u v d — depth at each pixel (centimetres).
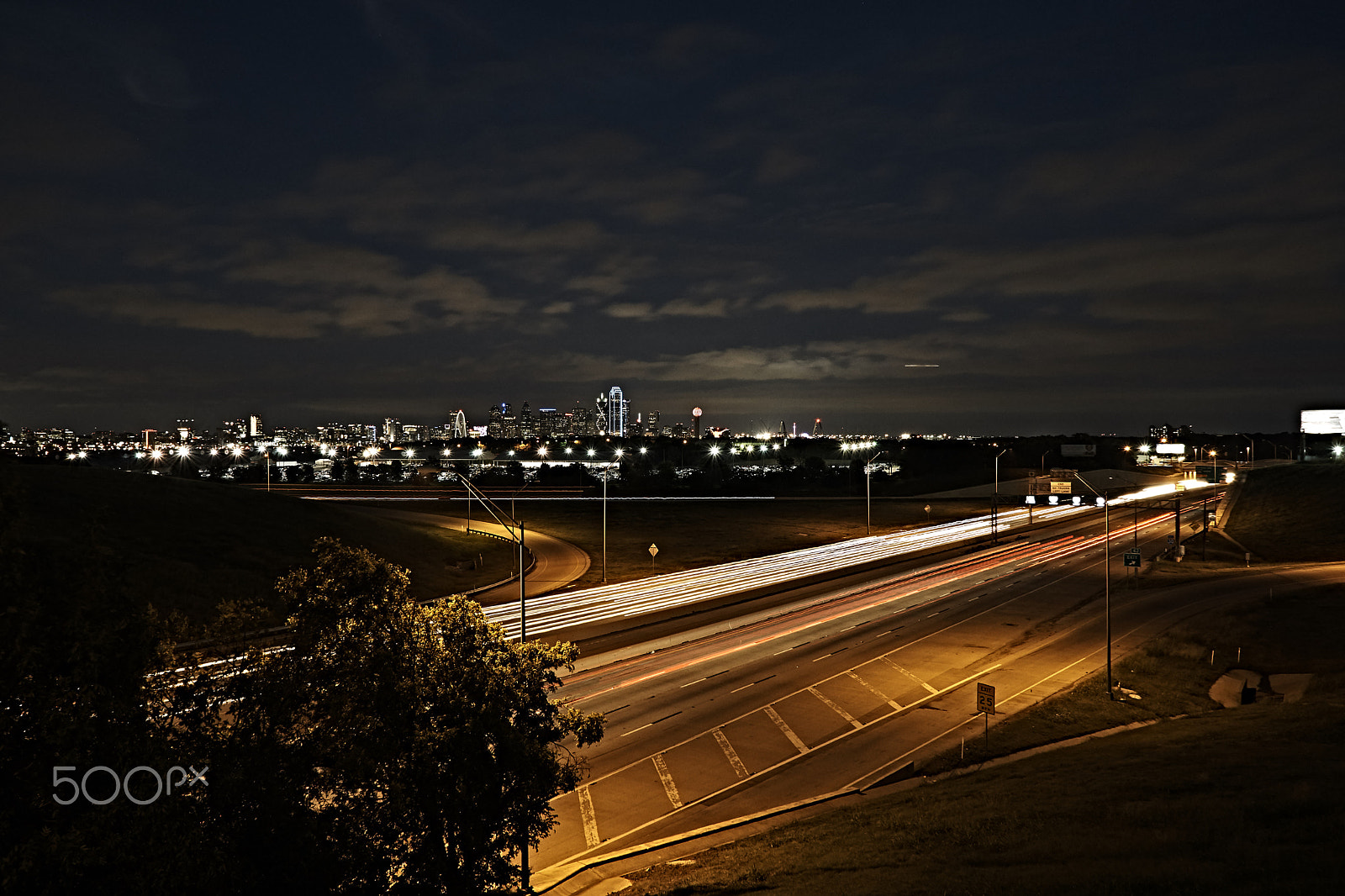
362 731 1268
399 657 1370
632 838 2131
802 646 4159
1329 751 2228
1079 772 2262
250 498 7462
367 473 16100
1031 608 5106
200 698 1209
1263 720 2811
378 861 1224
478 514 10275
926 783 2448
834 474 17188
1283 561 7256
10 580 952
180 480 7556
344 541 6575
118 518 5619
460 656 1487
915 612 4994
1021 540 8612
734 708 3178
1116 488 15600
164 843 929
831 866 1691
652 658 3919
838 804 2311
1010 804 1994
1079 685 3497
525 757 1402
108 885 919
